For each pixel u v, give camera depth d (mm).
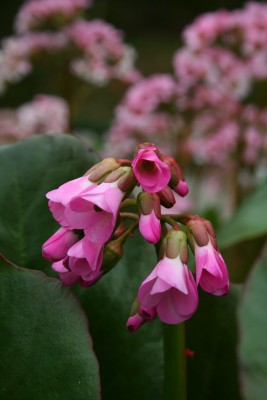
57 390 261
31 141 335
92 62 753
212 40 722
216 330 333
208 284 243
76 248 235
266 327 291
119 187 238
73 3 745
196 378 333
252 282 300
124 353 319
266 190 518
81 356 263
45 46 750
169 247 243
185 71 730
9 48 774
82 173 330
